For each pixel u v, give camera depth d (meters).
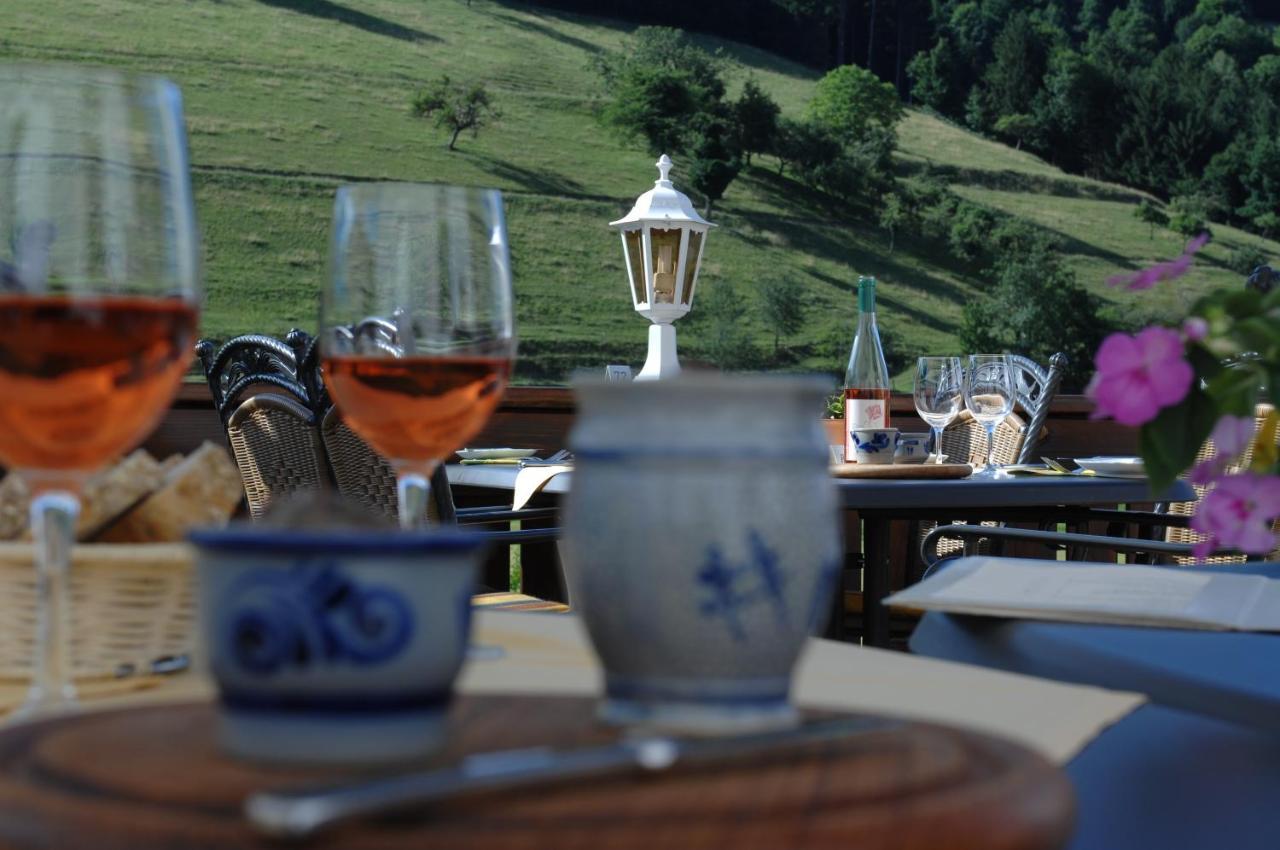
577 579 0.28
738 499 0.26
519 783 0.20
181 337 0.33
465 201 0.49
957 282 28.83
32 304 0.30
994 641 0.50
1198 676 0.42
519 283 25.67
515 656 0.41
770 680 0.27
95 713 0.27
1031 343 28.56
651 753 0.22
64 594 0.32
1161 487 0.44
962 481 1.57
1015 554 2.71
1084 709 0.35
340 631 0.23
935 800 0.21
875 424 1.78
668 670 0.27
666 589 0.26
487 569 2.01
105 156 0.32
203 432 3.37
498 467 2.13
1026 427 2.81
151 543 0.39
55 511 0.32
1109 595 0.52
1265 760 0.40
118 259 0.31
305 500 0.25
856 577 2.31
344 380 0.47
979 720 0.33
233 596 0.23
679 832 0.19
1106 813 0.37
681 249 3.24
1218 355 0.43
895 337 28.09
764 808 0.20
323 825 0.18
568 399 3.90
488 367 0.48
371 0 27.20
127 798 0.20
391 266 0.47
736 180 27.95
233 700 0.23
